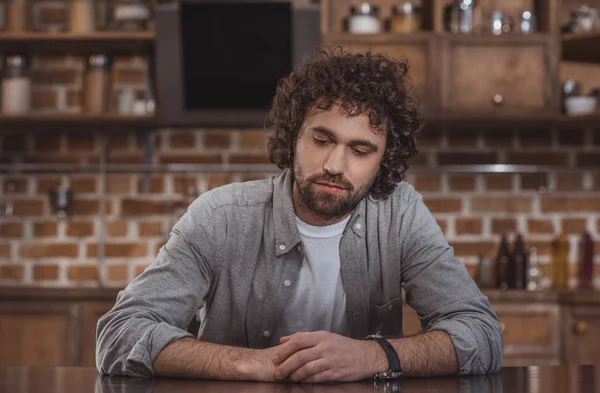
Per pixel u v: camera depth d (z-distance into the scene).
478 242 4.04
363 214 1.86
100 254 3.95
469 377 1.57
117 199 4.04
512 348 3.57
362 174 1.66
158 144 4.07
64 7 4.07
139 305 1.67
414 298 1.83
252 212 1.83
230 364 1.50
